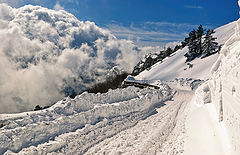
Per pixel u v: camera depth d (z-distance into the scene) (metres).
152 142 10.52
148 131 12.30
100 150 9.59
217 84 11.21
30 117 10.57
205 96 14.60
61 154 8.71
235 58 8.28
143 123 14.12
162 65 64.69
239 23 11.09
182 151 8.80
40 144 8.84
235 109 6.88
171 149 9.39
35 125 9.44
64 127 10.62
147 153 9.27
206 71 44.50
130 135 11.62
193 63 53.78
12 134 8.55
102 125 12.27
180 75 50.72
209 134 8.97
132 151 9.48
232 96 7.42
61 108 12.65
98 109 13.35
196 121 11.77
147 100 18.92
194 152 8.20
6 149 7.95
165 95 24.31
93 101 15.99
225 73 9.12
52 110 12.20
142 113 16.42
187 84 36.28
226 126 8.13
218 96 10.46
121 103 15.92
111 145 10.18
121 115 14.75
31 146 8.48
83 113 12.19
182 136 10.68
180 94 28.25
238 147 6.15
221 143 7.57
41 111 11.94
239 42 10.10
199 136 9.45
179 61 62.47
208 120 10.55
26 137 8.80
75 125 11.24
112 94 18.23
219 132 8.48
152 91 23.41
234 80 7.35
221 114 9.40
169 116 15.81
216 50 53.94
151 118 15.41
